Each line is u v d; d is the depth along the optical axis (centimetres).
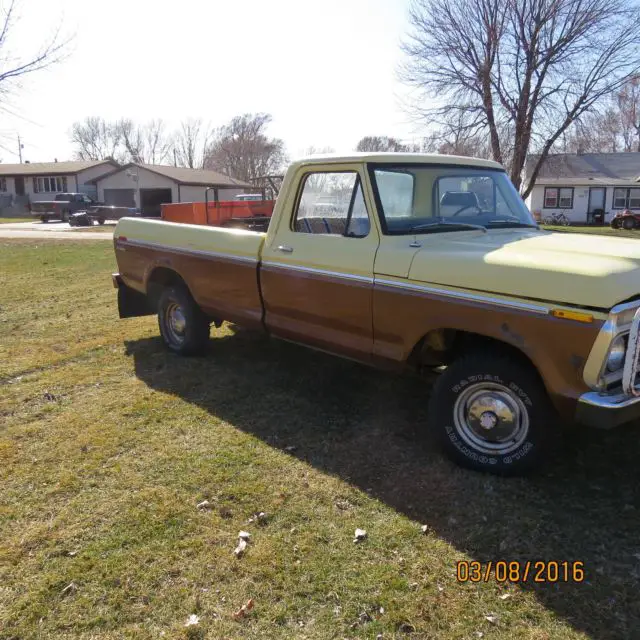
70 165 5406
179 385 538
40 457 404
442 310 367
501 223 466
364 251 412
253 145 7738
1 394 524
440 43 2569
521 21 2434
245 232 507
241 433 438
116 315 837
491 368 355
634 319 310
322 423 453
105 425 454
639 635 246
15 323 795
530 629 252
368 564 293
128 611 265
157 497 352
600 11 2364
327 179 445
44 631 254
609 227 3600
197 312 593
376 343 415
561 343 320
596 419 313
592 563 291
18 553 304
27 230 3134
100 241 2228
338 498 351
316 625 256
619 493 350
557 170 3294
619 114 5209
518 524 322
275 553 301
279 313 485
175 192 4466
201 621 258
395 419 458
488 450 369
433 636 249
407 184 436
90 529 322
